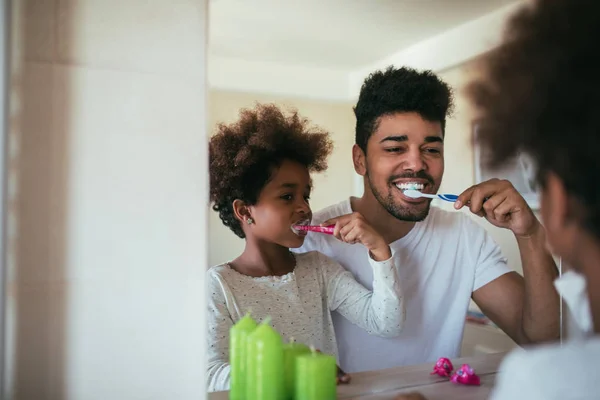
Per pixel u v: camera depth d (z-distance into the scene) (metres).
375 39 0.88
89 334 0.66
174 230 0.71
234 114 0.79
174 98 0.71
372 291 0.93
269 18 0.80
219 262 0.81
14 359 0.63
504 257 0.99
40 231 0.64
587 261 0.45
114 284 0.68
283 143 0.85
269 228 0.85
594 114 0.42
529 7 0.49
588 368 0.43
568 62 0.43
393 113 0.90
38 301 0.64
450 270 0.98
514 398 0.45
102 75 0.67
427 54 0.89
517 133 0.49
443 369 0.93
